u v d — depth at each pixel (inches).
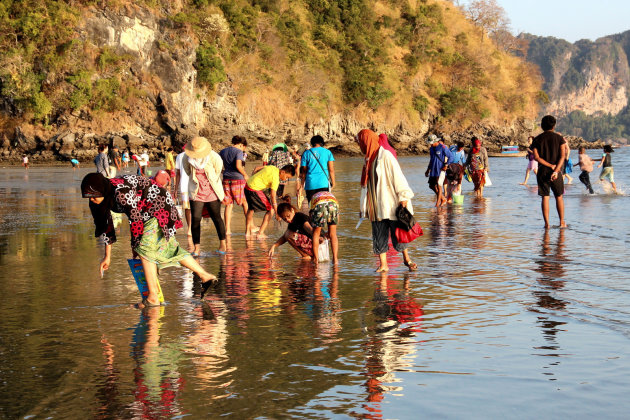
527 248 354.9
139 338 193.5
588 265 299.4
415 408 136.3
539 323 201.6
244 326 205.9
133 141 2396.7
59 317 220.1
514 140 4170.8
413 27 4148.6
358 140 310.5
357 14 3764.8
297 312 223.5
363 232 445.7
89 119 2431.1
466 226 460.8
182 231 478.3
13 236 442.9
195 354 177.2
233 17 2984.7
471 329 196.9
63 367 167.3
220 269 314.2
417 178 1145.4
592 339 183.3
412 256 341.7
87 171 1732.3
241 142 448.5
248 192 440.1
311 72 3257.9
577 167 1418.6
